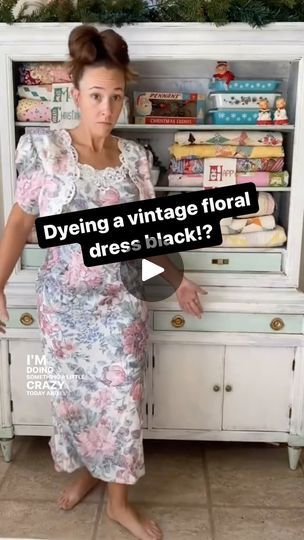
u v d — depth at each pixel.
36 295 1.84
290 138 2.05
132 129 2.18
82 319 1.71
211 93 2.04
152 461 2.22
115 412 1.74
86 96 1.58
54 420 1.84
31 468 2.15
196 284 1.97
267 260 2.05
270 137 2.01
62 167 1.62
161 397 2.10
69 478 2.09
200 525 1.84
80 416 1.78
